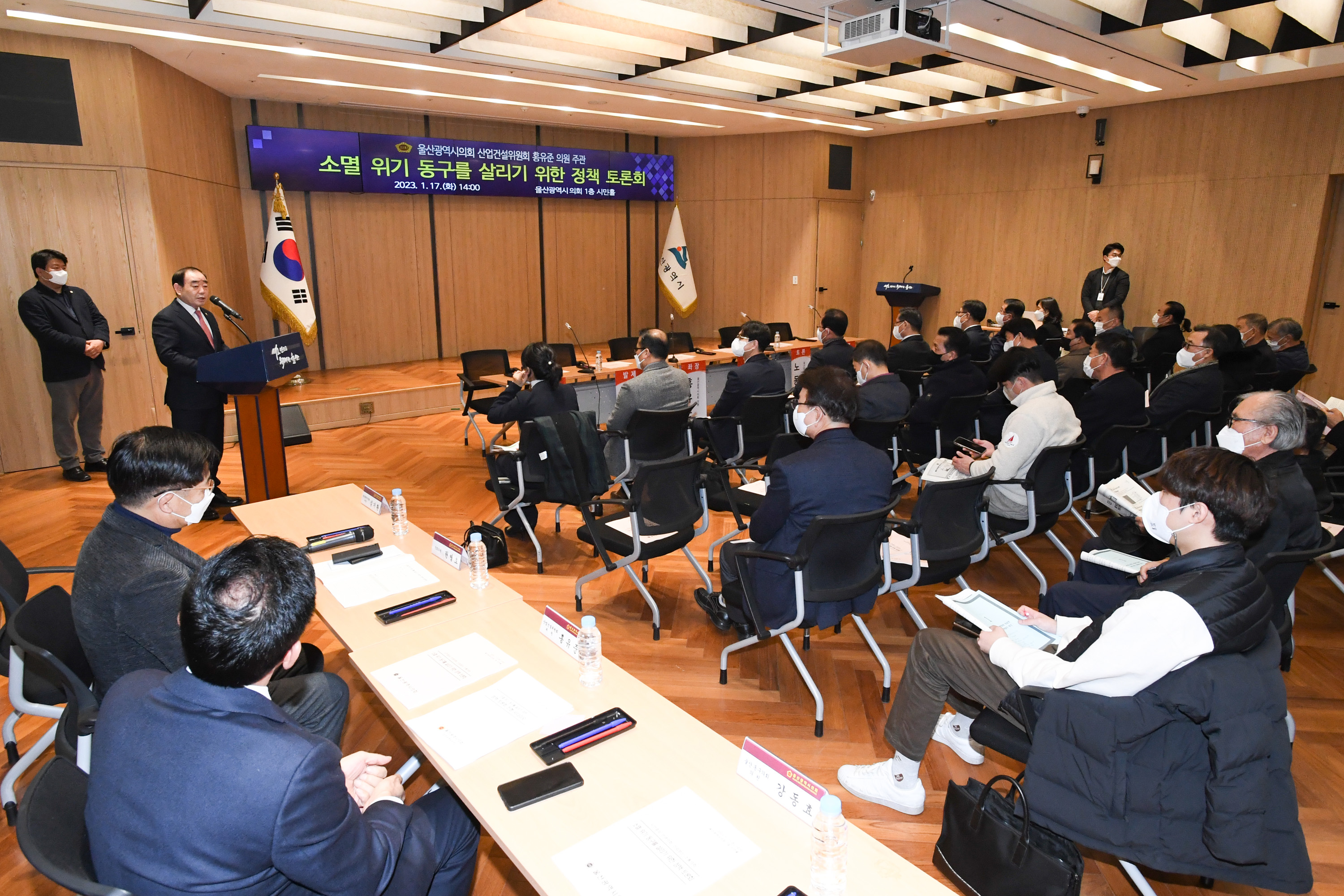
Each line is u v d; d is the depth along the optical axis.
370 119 8.32
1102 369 3.96
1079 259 8.73
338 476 5.39
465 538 3.95
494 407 4.26
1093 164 8.36
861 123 9.12
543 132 9.55
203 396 4.55
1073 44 5.50
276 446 4.43
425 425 6.94
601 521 3.37
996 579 3.80
